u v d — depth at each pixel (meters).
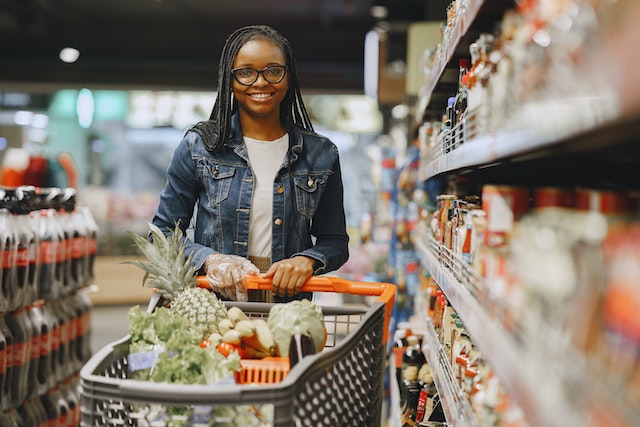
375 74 7.56
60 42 12.45
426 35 6.35
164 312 1.97
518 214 1.52
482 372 1.79
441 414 3.00
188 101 15.30
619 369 0.85
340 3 11.10
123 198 12.39
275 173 2.90
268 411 1.76
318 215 3.05
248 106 2.83
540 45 1.15
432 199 4.28
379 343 2.16
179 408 1.71
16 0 11.23
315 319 2.19
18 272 3.63
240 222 2.87
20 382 3.68
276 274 2.46
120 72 12.41
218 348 2.04
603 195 1.13
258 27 2.92
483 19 2.04
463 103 2.33
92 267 4.84
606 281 0.95
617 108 0.81
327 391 1.77
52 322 4.13
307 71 12.30
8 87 12.34
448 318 2.62
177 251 2.43
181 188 2.94
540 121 1.10
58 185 10.50
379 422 2.18
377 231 7.77
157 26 12.55
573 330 0.98
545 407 0.98
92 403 1.56
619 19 0.82
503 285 1.36
